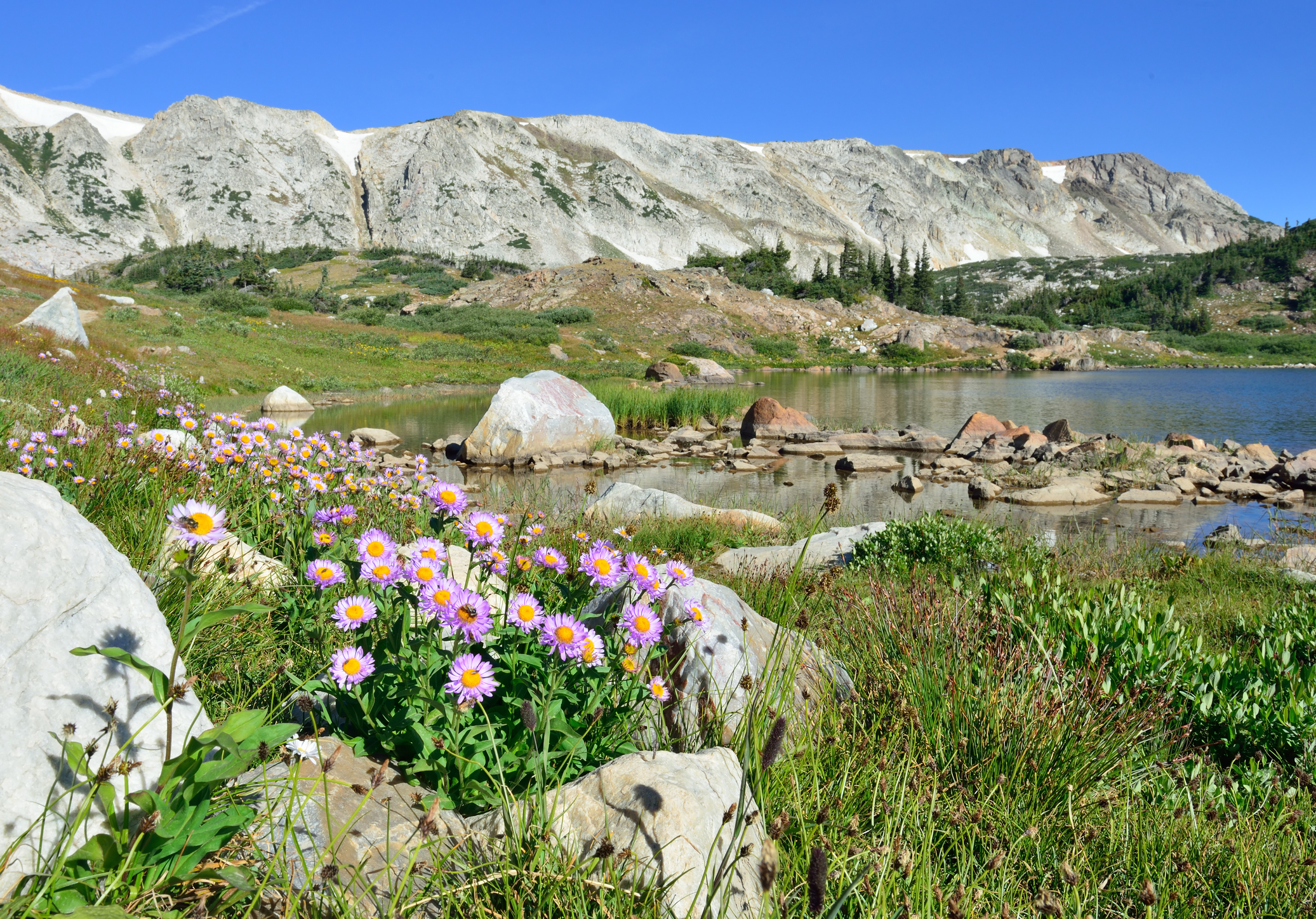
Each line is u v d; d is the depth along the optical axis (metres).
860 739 2.96
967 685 3.31
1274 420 33.31
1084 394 49.88
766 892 1.89
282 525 4.50
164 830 1.59
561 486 16.61
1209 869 2.55
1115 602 5.07
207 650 2.85
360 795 2.03
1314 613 5.91
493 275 132.12
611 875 1.73
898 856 2.02
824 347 94.19
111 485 4.19
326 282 126.31
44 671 1.68
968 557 7.71
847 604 4.75
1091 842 2.58
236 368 36.41
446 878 1.80
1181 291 163.88
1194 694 4.17
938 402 42.78
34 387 10.34
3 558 1.69
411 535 4.93
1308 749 3.62
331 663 2.29
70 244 182.50
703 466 20.70
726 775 2.19
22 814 1.54
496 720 2.29
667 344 83.50
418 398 37.75
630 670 2.40
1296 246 174.38
